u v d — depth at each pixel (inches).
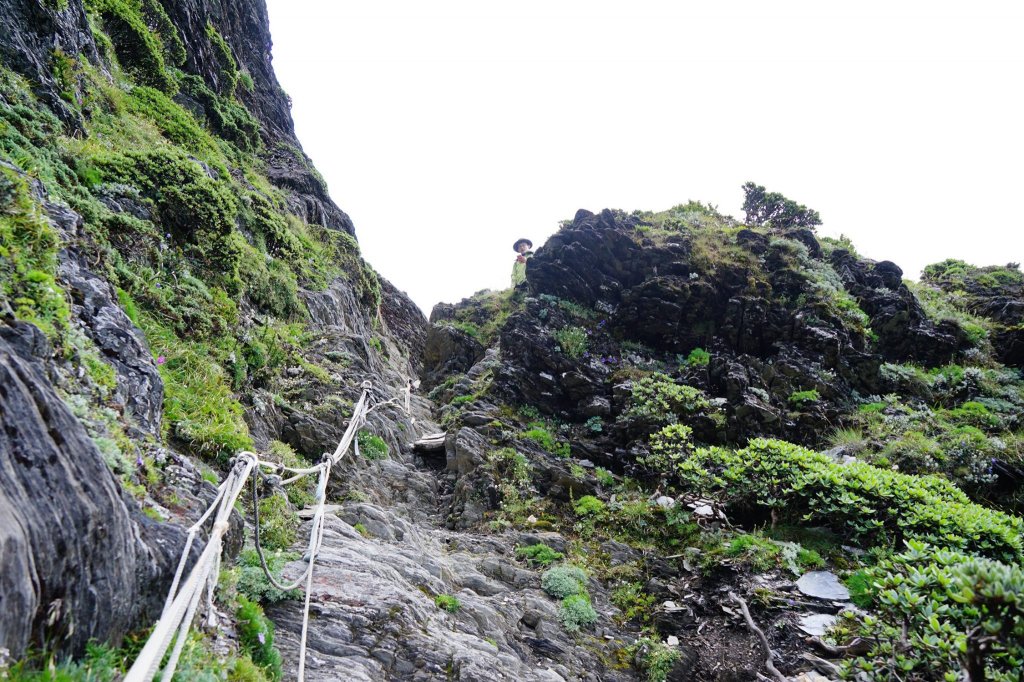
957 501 390.6
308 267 641.0
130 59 557.0
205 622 186.4
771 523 404.8
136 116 478.9
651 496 453.4
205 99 689.6
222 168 543.2
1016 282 855.1
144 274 326.0
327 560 273.4
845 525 387.9
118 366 222.8
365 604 251.3
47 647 119.4
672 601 355.9
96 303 236.8
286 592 237.5
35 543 116.9
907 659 240.2
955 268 917.8
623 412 533.3
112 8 550.0
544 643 307.6
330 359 513.3
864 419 542.9
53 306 196.9
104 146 378.0
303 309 554.9
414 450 509.0
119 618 144.8
